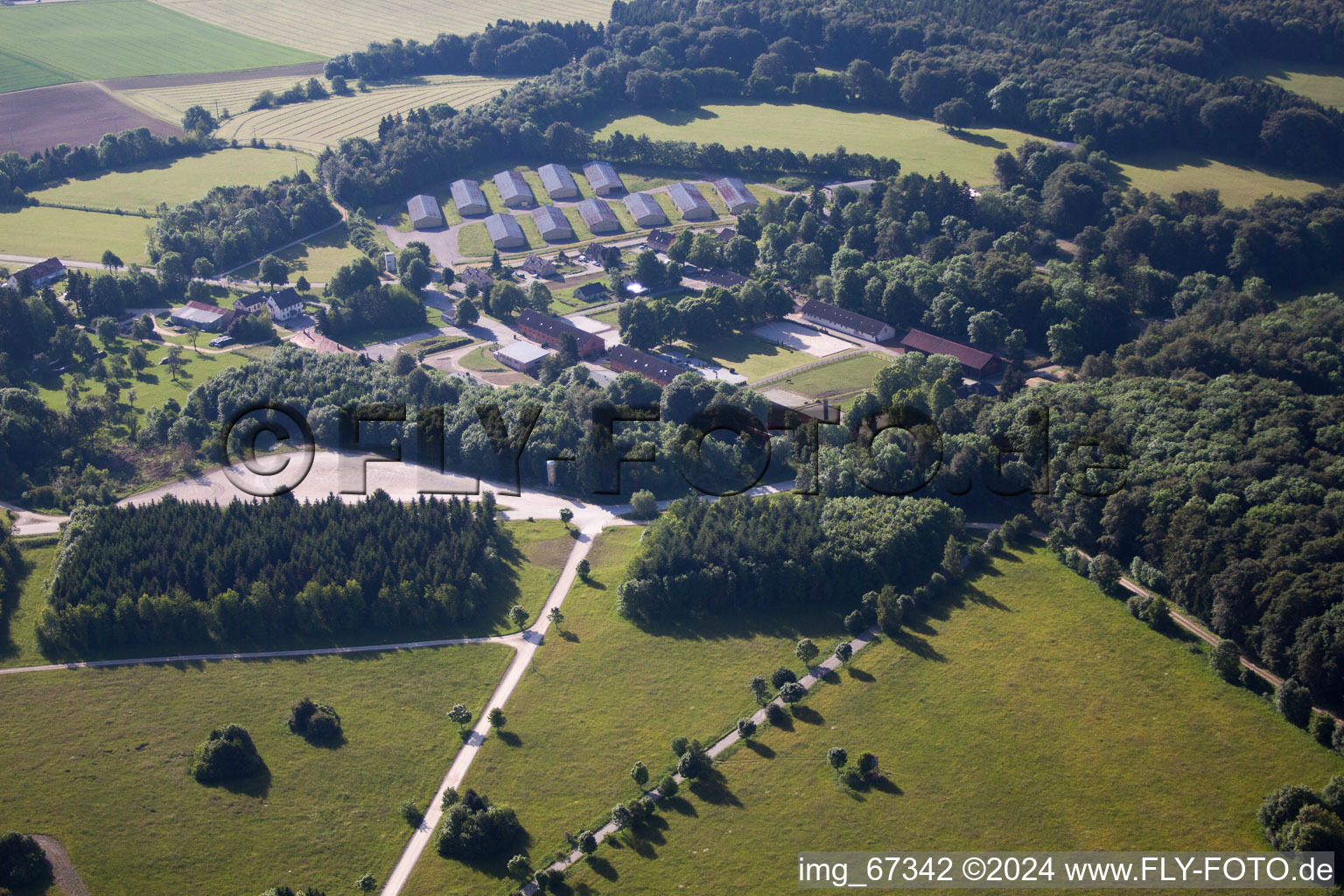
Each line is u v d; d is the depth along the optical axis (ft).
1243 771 608.60
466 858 570.46
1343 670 625.82
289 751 643.04
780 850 570.05
